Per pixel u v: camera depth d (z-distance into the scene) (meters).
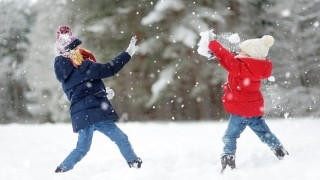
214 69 31.44
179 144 12.26
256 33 34.66
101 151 11.86
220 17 29.77
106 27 32.75
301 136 11.87
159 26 31.52
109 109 8.49
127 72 33.75
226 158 7.75
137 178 6.84
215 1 31.41
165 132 16.38
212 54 8.15
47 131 18.61
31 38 47.38
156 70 33.44
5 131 19.12
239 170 7.37
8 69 71.56
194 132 15.88
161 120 33.12
